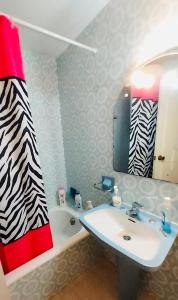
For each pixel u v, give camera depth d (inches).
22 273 44.4
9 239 43.5
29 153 43.4
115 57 49.4
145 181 47.9
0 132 40.7
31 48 62.4
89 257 61.4
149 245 38.8
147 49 42.3
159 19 39.2
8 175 42.0
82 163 69.7
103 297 52.2
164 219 41.3
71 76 65.2
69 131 72.5
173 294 46.9
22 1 44.9
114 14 47.5
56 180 78.2
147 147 46.2
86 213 47.6
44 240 50.6
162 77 40.9
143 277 52.8
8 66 39.6
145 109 45.3
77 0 47.6
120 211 49.4
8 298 37.1
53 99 72.4
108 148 57.0
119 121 51.7
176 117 39.8
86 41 56.7
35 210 47.3
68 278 55.7
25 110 42.1
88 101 60.6
